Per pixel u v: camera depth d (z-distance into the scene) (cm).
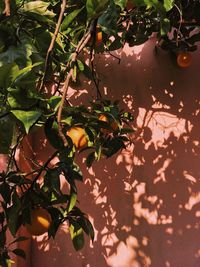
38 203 193
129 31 289
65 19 178
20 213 195
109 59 362
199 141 350
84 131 195
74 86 291
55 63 196
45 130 165
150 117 355
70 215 205
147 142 353
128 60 362
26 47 172
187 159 350
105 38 231
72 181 183
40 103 159
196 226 346
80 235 212
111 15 182
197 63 356
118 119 241
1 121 156
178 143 352
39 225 189
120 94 359
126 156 354
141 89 358
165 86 356
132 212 351
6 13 161
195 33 348
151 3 174
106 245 351
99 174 355
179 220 347
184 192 348
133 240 349
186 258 344
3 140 159
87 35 171
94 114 215
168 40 330
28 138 347
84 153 354
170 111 354
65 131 191
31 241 357
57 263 354
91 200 354
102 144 246
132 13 247
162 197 349
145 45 361
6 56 169
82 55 299
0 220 205
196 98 353
